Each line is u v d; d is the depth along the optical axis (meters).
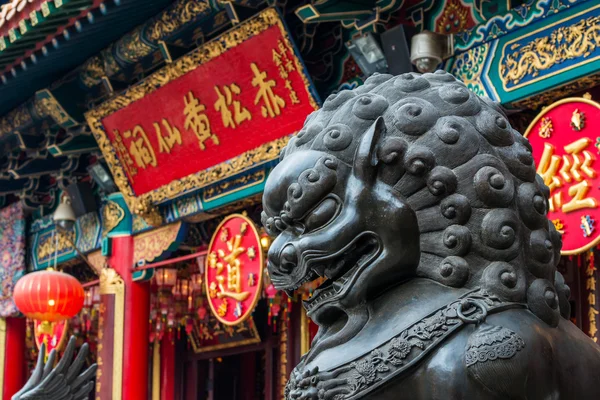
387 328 2.99
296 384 3.08
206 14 12.66
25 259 19.89
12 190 19.44
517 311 2.98
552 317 3.03
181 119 13.69
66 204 17.75
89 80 15.00
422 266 3.07
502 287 2.97
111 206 16.55
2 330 20.58
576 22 9.12
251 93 12.44
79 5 11.84
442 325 2.91
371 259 3.06
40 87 15.62
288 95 11.99
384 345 2.95
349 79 12.28
